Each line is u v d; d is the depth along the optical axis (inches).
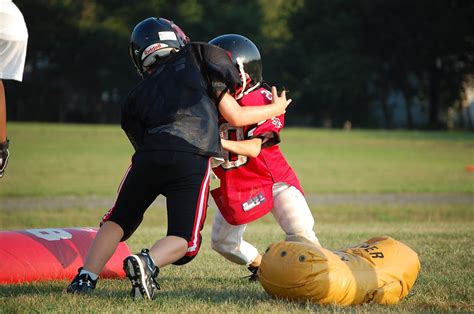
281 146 3836.1
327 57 7017.7
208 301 583.8
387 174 2682.1
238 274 755.4
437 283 674.2
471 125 7593.5
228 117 600.7
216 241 689.0
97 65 7052.2
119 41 6919.3
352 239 1029.8
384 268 588.7
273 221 1633.9
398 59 7057.1
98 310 535.8
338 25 7017.7
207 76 598.2
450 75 7135.8
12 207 1887.3
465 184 2411.4
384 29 6875.0
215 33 7096.5
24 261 703.1
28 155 3221.0
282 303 560.4
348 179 2524.6
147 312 531.8
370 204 1948.8
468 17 6742.1
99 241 590.9
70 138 4114.2
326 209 1845.5
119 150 3511.3
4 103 667.4
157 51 615.8
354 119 7495.1
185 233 571.2
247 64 652.7
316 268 551.8
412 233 1098.7
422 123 7741.1
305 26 7308.1
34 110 7101.4
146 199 588.7
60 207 1889.8
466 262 792.3
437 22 6737.2
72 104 7465.6
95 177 2532.0
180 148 573.6
